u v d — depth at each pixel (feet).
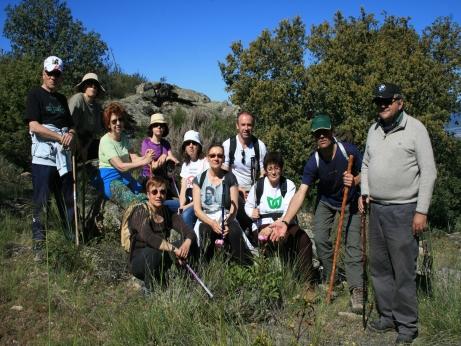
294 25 35.04
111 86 61.41
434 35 36.70
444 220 33.35
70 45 63.98
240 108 36.06
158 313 13.78
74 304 15.47
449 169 34.78
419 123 13.43
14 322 14.40
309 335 13.85
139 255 16.03
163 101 51.98
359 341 14.05
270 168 18.48
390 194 13.64
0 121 31.71
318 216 17.51
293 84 33.81
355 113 30.78
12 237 21.24
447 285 15.88
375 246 14.39
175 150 35.70
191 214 18.98
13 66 32.94
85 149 21.42
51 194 20.65
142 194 20.74
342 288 17.79
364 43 33.78
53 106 19.24
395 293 13.96
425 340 13.89
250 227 19.01
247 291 15.26
